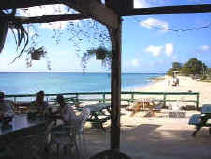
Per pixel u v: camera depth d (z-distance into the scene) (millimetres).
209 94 22922
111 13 5668
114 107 6266
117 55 6098
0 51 5176
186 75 77438
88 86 52875
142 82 66875
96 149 6973
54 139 6172
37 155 5211
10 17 5156
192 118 8664
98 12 5094
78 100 13141
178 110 13016
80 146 6918
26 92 38250
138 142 7641
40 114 6172
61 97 6535
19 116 6230
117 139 6316
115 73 6164
